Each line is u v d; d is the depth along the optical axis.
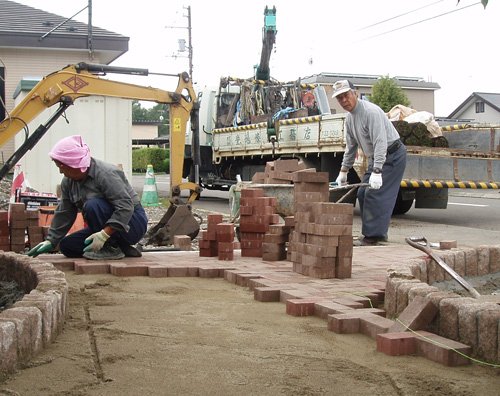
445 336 3.46
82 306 4.40
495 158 12.34
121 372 3.02
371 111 7.63
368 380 2.97
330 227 5.31
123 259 6.30
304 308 4.24
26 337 3.13
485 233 10.76
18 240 6.87
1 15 21.52
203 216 12.88
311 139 13.35
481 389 2.86
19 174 10.36
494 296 3.73
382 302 4.62
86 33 20.38
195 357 3.27
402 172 8.09
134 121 68.69
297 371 3.09
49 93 9.28
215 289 5.17
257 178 10.24
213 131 17.84
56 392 2.75
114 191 5.90
